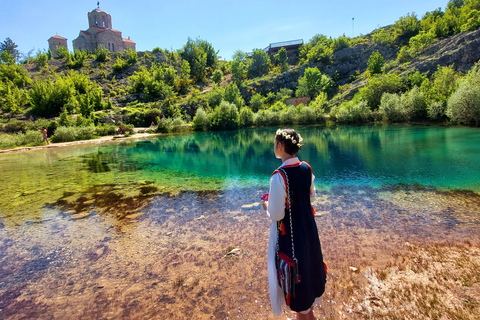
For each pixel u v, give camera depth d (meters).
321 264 1.82
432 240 3.88
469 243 3.70
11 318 2.67
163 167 10.96
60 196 7.18
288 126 31.84
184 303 2.73
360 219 4.85
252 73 63.47
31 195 7.34
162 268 3.48
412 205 5.44
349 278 2.99
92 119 32.00
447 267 3.04
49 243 4.45
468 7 49.69
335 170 9.00
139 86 47.12
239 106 40.62
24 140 21.56
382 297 2.59
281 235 1.76
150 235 4.59
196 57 65.81
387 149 12.63
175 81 54.91
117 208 6.09
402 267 3.15
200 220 5.16
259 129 30.83
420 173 7.91
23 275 3.51
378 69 44.59
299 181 1.75
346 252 3.64
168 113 37.34
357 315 2.36
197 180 8.56
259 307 2.58
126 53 63.22
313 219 1.81
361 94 33.31
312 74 48.09
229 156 13.44
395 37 57.72
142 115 34.84
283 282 1.72
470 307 2.29
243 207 5.80
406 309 2.38
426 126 21.67
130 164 11.85
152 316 2.56
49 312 2.74
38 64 54.12
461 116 19.80
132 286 3.11
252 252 3.77
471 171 7.73
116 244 4.30
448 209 5.11
